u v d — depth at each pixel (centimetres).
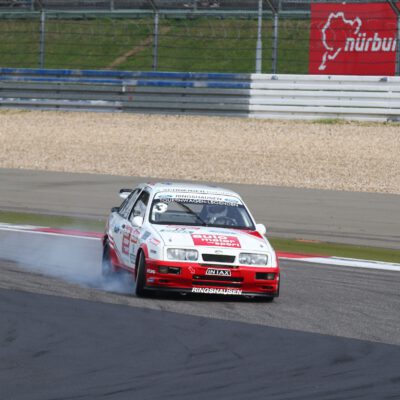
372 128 9775
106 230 4281
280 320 3250
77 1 11888
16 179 7938
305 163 8700
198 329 3025
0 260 4519
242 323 3158
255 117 10300
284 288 3997
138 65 14825
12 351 2645
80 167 8688
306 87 10081
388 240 5709
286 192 7350
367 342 2938
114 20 16412
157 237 3575
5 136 10225
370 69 9981
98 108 10975
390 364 2641
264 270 3562
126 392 2252
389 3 9731
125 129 10288
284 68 13900
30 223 6041
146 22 16188
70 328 2978
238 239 3650
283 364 2589
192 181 7919
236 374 2459
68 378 2367
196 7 11094
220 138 9750
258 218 6294
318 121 10075
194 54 14900
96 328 2989
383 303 3722
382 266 4794
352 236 5797
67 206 6756
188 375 2433
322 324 3212
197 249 3516
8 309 3259
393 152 9050
